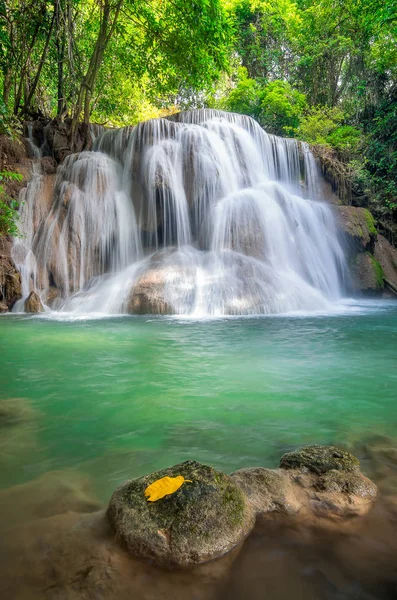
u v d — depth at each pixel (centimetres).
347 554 132
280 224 1104
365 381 356
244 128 1390
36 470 196
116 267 1129
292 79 2384
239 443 228
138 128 1234
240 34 2408
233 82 2509
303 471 184
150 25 1491
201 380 359
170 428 251
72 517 154
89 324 707
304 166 1498
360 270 1320
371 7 1656
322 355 457
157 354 465
